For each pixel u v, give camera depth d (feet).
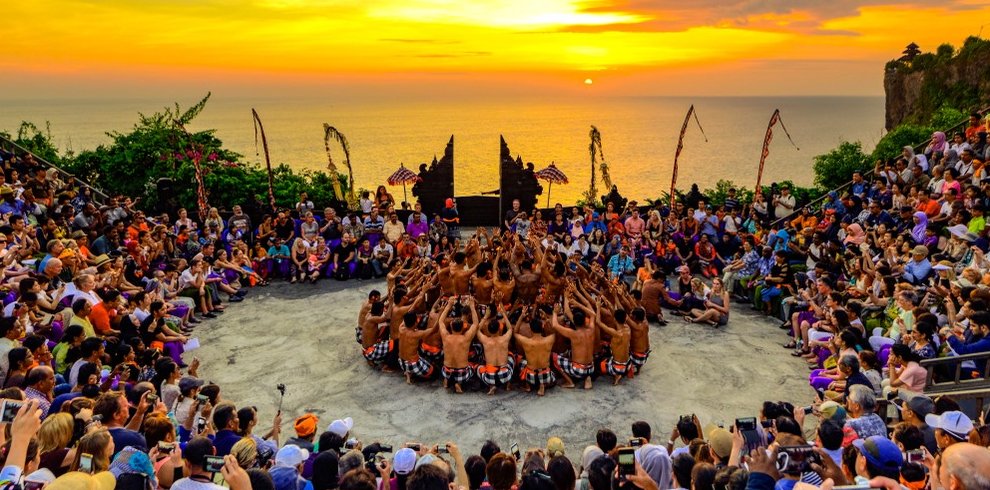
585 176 288.10
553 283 42.24
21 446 15.58
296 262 58.18
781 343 44.78
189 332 46.47
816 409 28.94
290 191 79.00
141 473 17.49
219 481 16.30
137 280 47.57
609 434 24.47
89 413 21.93
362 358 42.29
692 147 460.96
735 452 19.30
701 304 49.57
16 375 26.50
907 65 209.46
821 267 44.98
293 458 21.65
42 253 46.96
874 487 15.60
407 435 32.91
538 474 16.74
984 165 49.37
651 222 62.23
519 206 68.13
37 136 87.76
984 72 177.99
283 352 43.21
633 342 38.70
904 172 57.16
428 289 42.65
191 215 65.51
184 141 84.07
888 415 32.07
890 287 39.68
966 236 41.78
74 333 30.81
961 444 13.64
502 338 36.19
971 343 31.71
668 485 21.89
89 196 58.03
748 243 53.52
